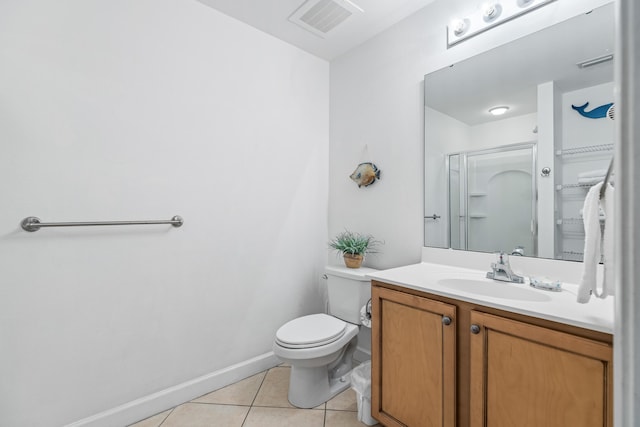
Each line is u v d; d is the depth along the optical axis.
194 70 1.81
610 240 0.96
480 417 1.11
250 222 2.06
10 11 1.30
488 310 1.11
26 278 1.33
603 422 0.85
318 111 2.46
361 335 2.20
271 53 2.17
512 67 1.50
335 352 1.68
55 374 1.39
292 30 2.11
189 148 1.80
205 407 1.71
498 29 1.55
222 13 1.93
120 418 1.54
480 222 1.61
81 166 1.46
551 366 0.95
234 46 1.98
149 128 1.65
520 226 1.47
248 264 2.05
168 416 1.63
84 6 1.46
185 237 1.78
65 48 1.41
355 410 1.68
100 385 1.50
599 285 1.18
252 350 2.07
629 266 0.27
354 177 2.20
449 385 1.20
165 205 1.71
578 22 1.32
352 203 2.32
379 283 1.50
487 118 1.59
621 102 0.28
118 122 1.56
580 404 0.89
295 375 1.75
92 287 1.49
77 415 1.44
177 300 1.75
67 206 1.42
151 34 1.66
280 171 2.22
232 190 1.98
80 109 1.45
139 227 1.63
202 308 1.85
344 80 2.39
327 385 1.80
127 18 1.58
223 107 1.93
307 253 2.38
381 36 2.12
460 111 1.69
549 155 1.39
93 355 1.49
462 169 1.68
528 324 1.00
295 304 2.31
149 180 1.65
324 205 2.49
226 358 1.95
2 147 1.28
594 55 1.28
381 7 1.87
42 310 1.37
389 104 2.06
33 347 1.34
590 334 0.89
